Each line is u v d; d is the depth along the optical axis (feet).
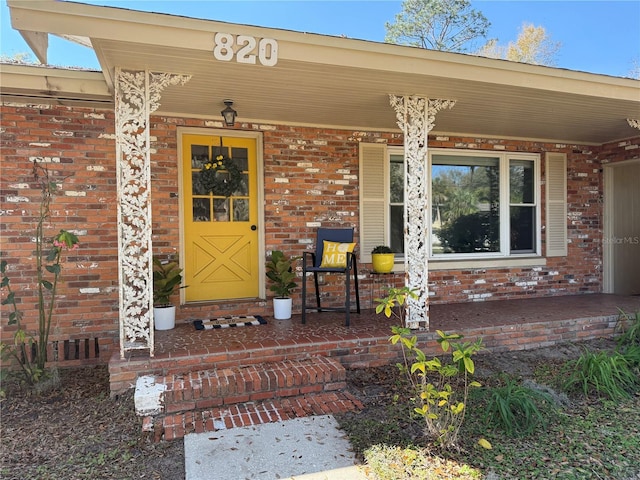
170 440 9.27
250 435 9.34
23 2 8.56
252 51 10.18
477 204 21.06
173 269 14.97
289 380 11.14
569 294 22.41
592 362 11.87
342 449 8.80
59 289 14.53
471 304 19.67
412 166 14.28
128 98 11.42
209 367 11.96
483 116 17.04
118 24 9.25
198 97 14.01
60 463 8.57
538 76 13.21
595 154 22.97
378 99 14.43
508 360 14.48
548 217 21.89
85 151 14.76
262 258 17.25
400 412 10.43
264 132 17.13
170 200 15.93
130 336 11.67
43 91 13.14
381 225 18.92
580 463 8.29
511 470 8.02
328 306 18.12
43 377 12.35
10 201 14.08
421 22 60.75
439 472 7.93
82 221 14.74
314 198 17.88
